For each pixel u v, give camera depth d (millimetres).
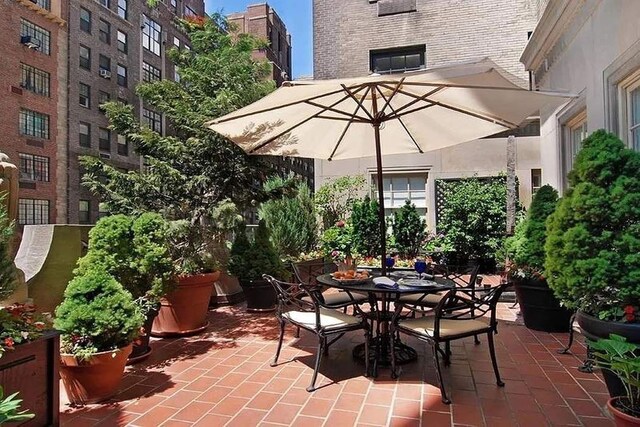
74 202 21625
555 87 5414
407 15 8898
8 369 2018
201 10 31141
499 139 7996
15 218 3002
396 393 2811
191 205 4895
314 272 6105
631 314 2293
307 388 2893
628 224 2406
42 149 20234
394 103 3994
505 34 8367
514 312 5164
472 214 7422
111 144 23688
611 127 3721
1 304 2621
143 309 3381
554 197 4375
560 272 2625
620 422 1916
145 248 3504
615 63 3609
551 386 2898
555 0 4824
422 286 3201
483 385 2934
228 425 2387
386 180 8617
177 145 4715
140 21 25656
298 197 7918
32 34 19953
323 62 9375
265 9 26547
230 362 3445
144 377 3113
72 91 21688
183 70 5234
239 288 6137
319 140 4512
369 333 3240
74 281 2822
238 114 3309
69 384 2633
